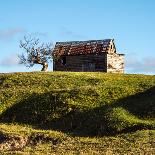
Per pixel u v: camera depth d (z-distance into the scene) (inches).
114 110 1801.2
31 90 2315.5
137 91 2178.9
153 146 1398.9
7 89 2407.7
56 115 1932.8
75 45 3966.5
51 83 2522.1
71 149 1414.9
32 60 3966.5
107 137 1588.3
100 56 3737.7
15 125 1881.2
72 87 2426.2
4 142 1585.9
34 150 1416.1
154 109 1836.9
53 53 4003.4
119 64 3794.3
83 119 1835.6
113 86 2210.9
